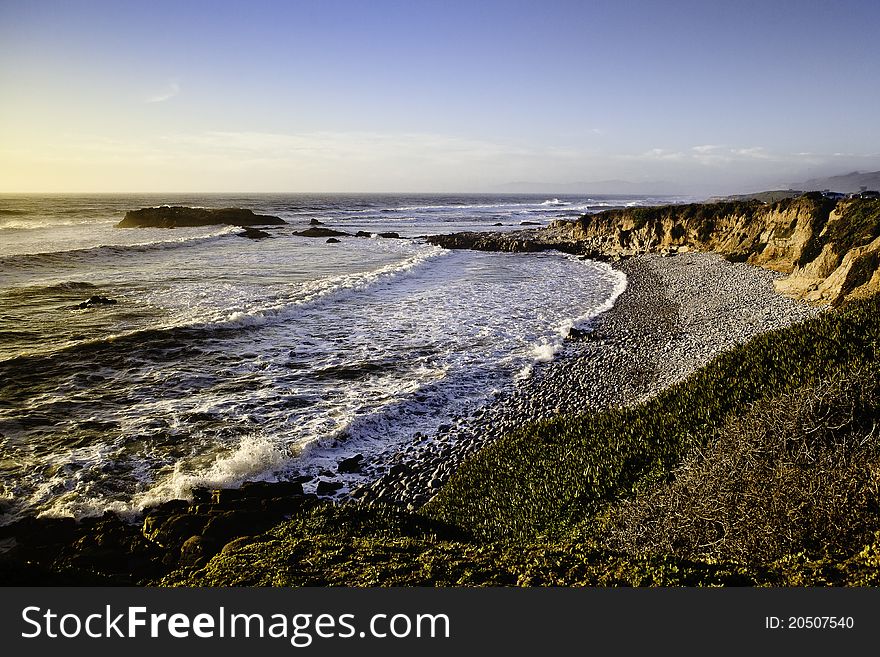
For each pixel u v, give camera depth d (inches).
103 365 730.2
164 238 2436.0
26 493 437.4
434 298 1249.4
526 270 1740.9
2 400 610.2
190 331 881.5
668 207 2274.9
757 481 232.2
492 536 339.0
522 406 634.2
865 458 216.8
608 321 1023.0
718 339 836.6
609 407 608.1
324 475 488.4
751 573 201.6
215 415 596.1
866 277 940.0
